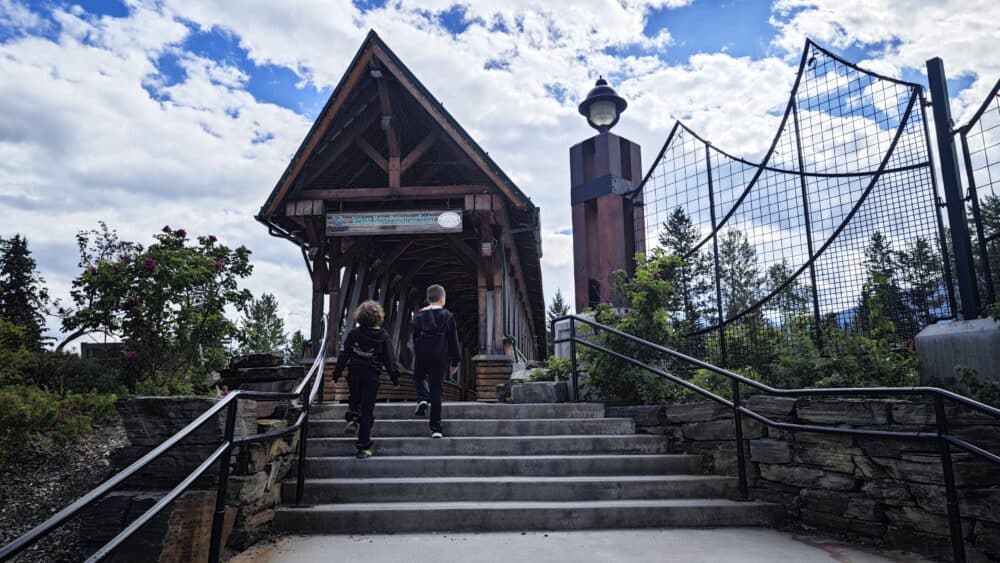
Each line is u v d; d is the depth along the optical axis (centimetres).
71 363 881
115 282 927
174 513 391
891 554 438
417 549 449
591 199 858
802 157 695
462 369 2153
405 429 689
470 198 1227
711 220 768
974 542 411
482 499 557
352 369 639
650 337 741
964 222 546
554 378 842
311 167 1269
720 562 416
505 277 1318
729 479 577
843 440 497
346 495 551
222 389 831
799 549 450
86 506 231
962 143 560
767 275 706
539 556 430
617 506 521
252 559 423
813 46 705
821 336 643
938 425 386
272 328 4694
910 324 585
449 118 1198
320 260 1280
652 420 693
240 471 468
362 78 1221
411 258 1584
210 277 966
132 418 482
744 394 642
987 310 518
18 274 2238
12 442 621
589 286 847
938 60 584
